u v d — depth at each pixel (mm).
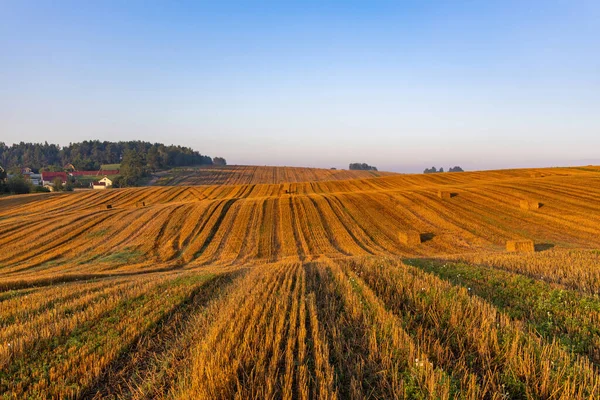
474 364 5336
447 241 29719
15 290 14594
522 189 42750
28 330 7887
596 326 6508
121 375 5918
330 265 14578
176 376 5586
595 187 41094
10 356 6410
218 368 5000
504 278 10453
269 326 6832
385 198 43875
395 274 10586
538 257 14273
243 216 39406
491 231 31219
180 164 141000
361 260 14938
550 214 33688
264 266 18703
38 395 5125
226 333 6434
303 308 7785
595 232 28531
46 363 6227
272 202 44656
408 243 29906
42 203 55250
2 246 32156
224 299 10141
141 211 42281
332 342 6234
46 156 190750
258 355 5527
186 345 6863
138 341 7301
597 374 4691
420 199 42344
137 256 29453
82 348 6773
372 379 4992
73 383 5500
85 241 33438
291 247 30141
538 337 6062
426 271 11766
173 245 31781
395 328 6117
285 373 5121
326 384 4625
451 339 6062
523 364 4926
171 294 11102
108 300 10438
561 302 7832
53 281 17875
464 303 7469
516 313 7391
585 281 10016
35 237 34344
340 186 64625
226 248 30891
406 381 4758
